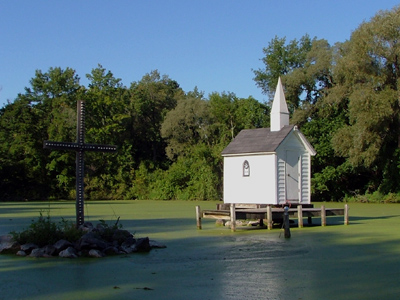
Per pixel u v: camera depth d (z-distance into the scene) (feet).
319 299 29.37
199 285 32.94
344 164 158.30
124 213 103.55
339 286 32.60
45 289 32.07
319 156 162.40
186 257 44.01
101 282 33.96
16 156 193.26
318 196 169.17
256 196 75.87
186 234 63.00
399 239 56.39
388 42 138.82
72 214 99.30
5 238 47.78
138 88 250.16
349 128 146.82
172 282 33.86
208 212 71.15
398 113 137.69
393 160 150.30
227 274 36.50
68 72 216.74
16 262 41.24
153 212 106.83
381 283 33.47
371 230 66.39
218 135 208.33
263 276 35.78
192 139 214.07
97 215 96.73
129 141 222.07
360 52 139.64
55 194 194.59
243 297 29.76
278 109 78.23
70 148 53.42
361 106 135.03
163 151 242.99
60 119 193.16
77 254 44.45
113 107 214.48
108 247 46.06
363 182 166.61
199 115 209.26
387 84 142.00
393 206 126.52
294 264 40.52
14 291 31.65
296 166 77.30
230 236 60.39
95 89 214.90
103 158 205.67
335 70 147.13
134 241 48.52
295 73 179.83
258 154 75.66
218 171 187.93
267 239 57.16
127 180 204.85
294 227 71.82
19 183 192.44
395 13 138.92
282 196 74.74
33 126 193.88
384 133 141.90
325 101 162.71
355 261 41.93
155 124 239.50
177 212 106.83
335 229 68.23
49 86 213.25
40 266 39.55
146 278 35.17
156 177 201.87
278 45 203.21
